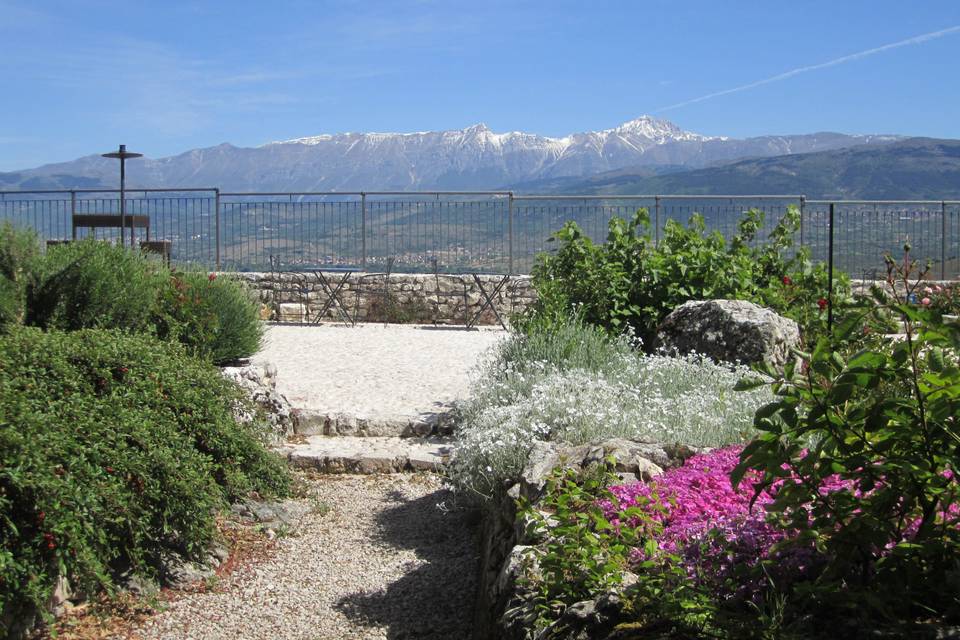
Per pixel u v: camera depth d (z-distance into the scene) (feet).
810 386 7.37
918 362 7.22
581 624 8.30
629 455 13.33
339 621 12.34
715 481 11.21
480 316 45.29
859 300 7.52
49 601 11.46
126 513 11.96
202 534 13.58
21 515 10.93
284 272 46.42
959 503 7.52
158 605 12.13
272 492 16.96
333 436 22.75
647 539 9.52
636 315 28.43
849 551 7.39
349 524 16.74
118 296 23.32
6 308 21.58
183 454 13.87
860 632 6.88
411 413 23.88
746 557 8.31
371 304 46.03
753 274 31.01
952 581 6.85
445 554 15.05
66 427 12.00
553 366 21.47
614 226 29.68
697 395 18.48
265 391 22.72
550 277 29.76
